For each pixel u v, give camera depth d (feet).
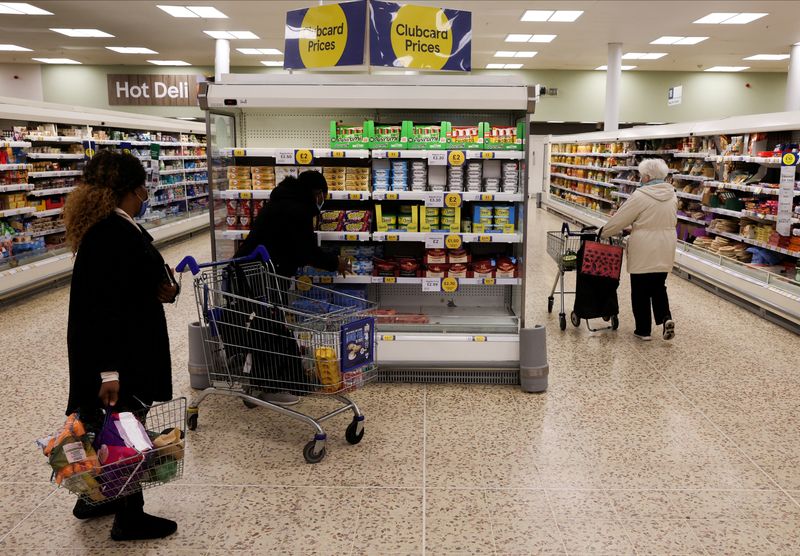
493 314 15.11
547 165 59.57
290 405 12.76
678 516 8.82
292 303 12.01
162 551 8.00
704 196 26.40
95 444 7.11
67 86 66.03
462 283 14.16
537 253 31.96
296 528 8.52
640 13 40.47
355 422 10.96
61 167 28.53
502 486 9.63
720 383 14.11
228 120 14.97
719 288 22.79
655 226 16.62
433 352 13.73
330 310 13.05
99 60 63.16
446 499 9.26
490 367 13.74
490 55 57.82
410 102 13.14
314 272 14.43
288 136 15.58
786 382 14.15
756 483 9.72
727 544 8.16
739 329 18.54
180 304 21.72
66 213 7.61
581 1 37.27
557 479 9.85
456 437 11.34
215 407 12.70
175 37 50.01
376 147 13.98
